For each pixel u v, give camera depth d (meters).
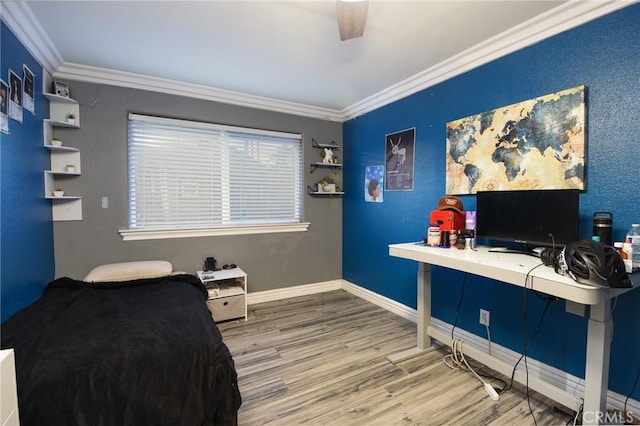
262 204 3.62
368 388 1.93
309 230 3.89
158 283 2.48
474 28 2.00
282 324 2.94
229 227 3.38
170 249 3.11
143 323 1.65
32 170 2.19
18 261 1.95
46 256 2.46
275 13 1.86
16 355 1.29
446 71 2.55
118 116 2.84
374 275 3.53
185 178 3.19
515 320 2.14
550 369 1.93
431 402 1.79
